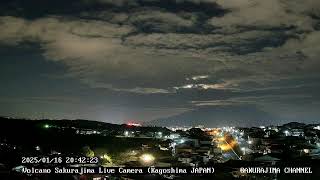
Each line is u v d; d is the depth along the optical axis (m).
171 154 106.88
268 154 97.44
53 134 138.38
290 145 123.94
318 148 117.12
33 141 119.69
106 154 100.94
